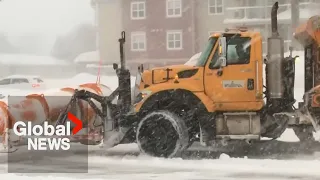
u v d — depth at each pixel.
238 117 18.97
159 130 19.03
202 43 79.00
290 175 16.16
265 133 19.36
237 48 19.08
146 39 81.75
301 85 29.64
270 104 19.23
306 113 18.88
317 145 20.67
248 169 17.22
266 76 19.36
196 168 17.50
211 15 78.31
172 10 80.31
